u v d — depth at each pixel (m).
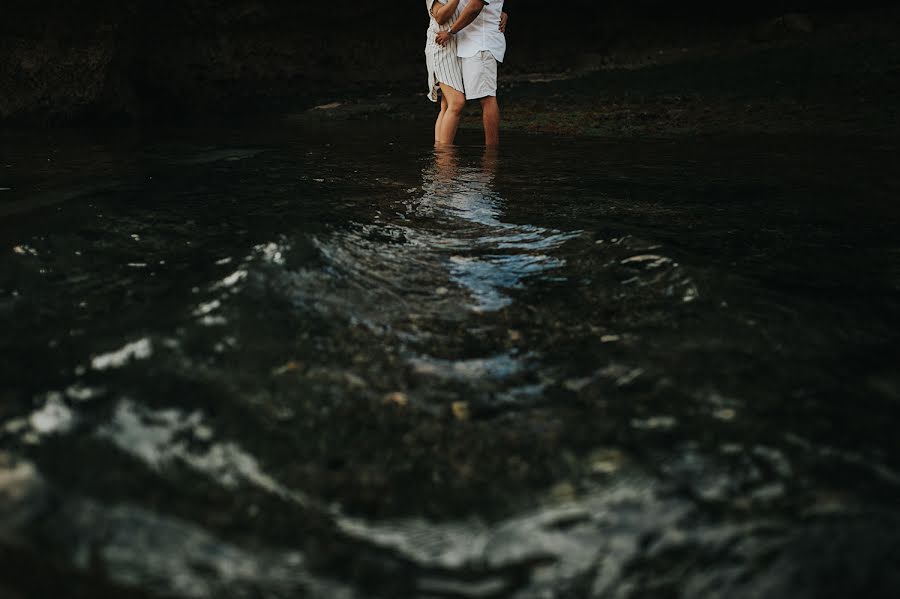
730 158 5.26
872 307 2.22
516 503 1.41
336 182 4.30
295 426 1.62
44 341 1.93
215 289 2.23
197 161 5.21
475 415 1.71
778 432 1.59
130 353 1.86
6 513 1.30
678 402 1.73
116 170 4.75
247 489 1.41
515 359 1.98
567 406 1.74
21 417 1.57
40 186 4.12
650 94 10.01
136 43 10.70
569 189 4.17
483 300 2.38
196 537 1.28
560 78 13.66
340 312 2.20
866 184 4.20
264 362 1.86
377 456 1.54
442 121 6.29
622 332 2.11
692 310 2.21
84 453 1.47
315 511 1.37
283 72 13.45
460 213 3.53
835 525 1.31
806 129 6.52
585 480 1.47
